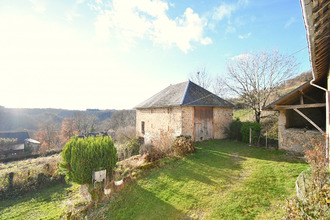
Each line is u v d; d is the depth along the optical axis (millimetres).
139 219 4520
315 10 2209
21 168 12031
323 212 2314
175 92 14016
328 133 4973
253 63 13945
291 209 2600
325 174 3361
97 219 4957
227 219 3818
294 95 7805
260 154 8172
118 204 5426
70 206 6562
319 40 2900
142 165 7535
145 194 5648
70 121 41625
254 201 4305
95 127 44344
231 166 6891
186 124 11312
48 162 12188
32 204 8766
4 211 8180
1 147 25438
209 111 12461
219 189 5188
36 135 39500
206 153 8977
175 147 9141
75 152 6680
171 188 5730
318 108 10062
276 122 14031
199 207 4477
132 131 20250
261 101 13773
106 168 6961
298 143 7977
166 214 4453
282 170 5883
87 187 6781
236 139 11969
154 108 14391
